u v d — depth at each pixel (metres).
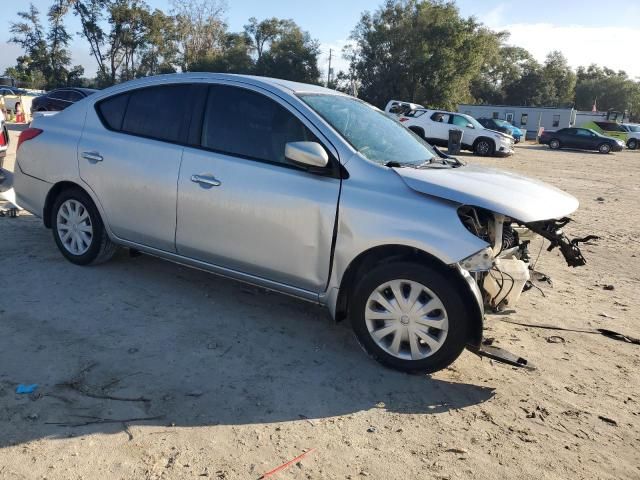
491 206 3.34
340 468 2.71
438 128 24.11
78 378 3.33
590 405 3.45
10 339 3.73
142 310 4.33
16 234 6.03
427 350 3.54
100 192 4.72
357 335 3.72
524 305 5.10
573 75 97.81
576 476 2.78
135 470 2.60
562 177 16.92
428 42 55.25
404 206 3.47
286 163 3.89
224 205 4.04
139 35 65.81
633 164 24.22
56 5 64.69
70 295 4.50
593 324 4.75
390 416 3.18
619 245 7.82
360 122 4.21
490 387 3.58
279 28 72.81
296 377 3.52
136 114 4.66
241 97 4.19
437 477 2.70
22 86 65.25
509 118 51.06
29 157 5.21
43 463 2.60
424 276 3.42
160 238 4.47
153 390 3.26
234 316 4.34
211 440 2.85
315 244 3.73
